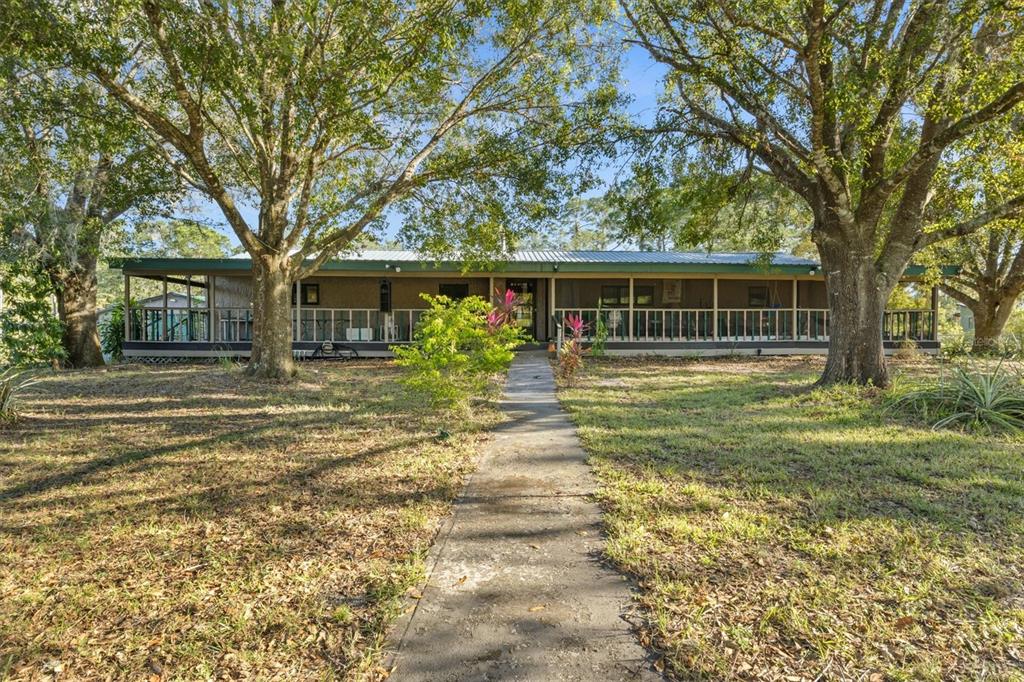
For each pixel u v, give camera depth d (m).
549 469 4.94
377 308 17.53
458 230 11.72
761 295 18.58
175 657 2.37
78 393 9.26
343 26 7.26
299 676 2.22
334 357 15.67
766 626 2.47
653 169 9.78
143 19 6.98
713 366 13.55
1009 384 7.15
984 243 17.61
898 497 4.06
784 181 9.29
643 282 18.45
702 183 10.45
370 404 8.29
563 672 2.19
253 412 7.68
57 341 12.28
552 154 9.98
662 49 8.47
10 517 3.95
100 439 6.17
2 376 7.48
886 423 6.68
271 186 10.02
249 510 4.01
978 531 3.45
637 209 10.53
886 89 7.99
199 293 29.92
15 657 2.38
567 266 15.66
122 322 17.03
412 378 6.93
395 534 3.56
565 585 2.88
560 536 3.49
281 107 9.07
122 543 3.49
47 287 12.01
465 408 7.45
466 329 7.07
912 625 2.46
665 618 2.50
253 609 2.71
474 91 10.33
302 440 6.06
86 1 6.34
